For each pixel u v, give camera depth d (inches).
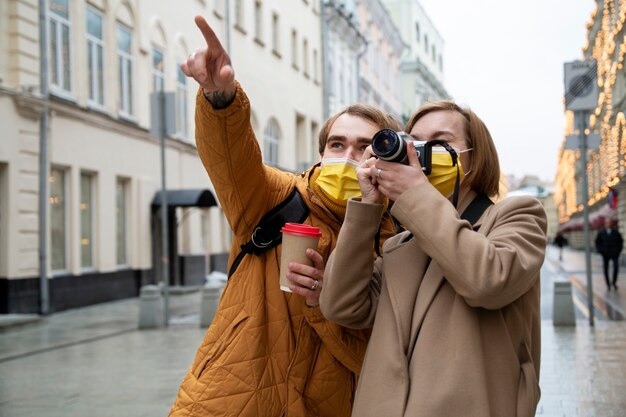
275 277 84.2
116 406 220.7
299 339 83.0
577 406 203.0
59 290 531.8
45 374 279.1
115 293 617.9
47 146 518.0
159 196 696.4
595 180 1466.5
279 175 89.6
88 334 405.1
